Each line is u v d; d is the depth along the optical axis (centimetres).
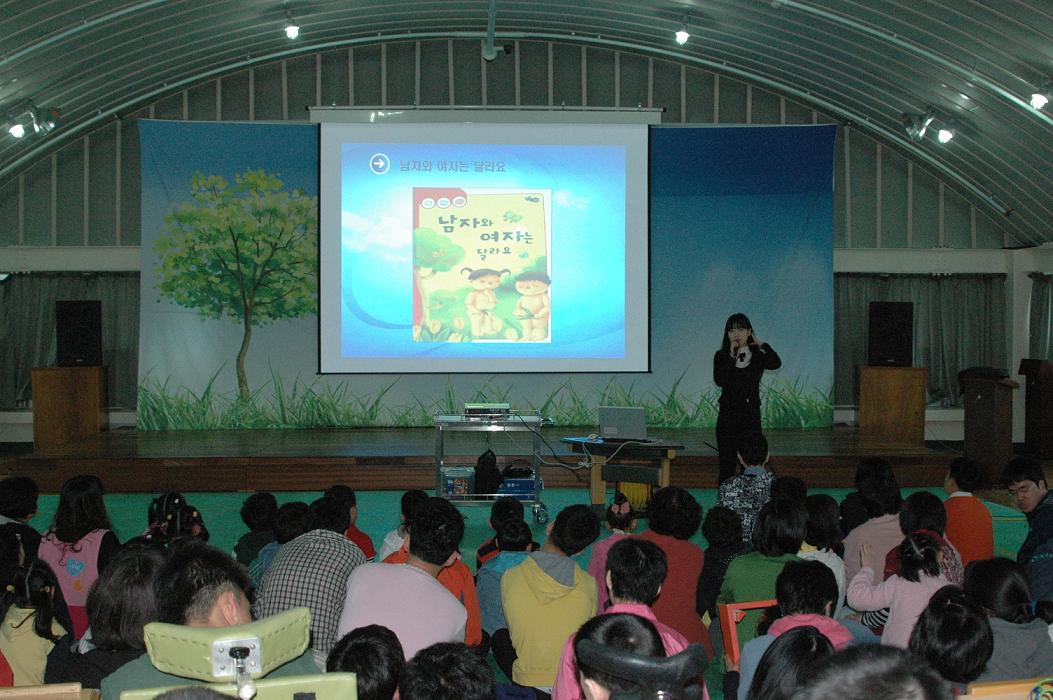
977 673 251
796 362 1268
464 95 1298
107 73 1145
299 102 1295
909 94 1170
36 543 422
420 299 1206
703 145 1263
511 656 412
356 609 314
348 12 1155
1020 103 1037
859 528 467
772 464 1020
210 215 1241
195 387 1241
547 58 1302
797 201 1266
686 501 433
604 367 1218
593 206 1220
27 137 1179
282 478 1002
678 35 1123
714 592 454
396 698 226
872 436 1184
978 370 1073
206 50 1184
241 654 168
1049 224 1241
